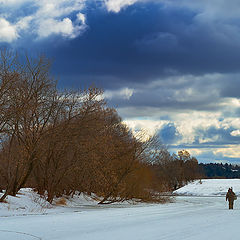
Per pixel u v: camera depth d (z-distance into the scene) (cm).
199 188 10731
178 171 11894
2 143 3247
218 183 11288
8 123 2903
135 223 1798
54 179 3631
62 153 3588
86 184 4231
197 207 3609
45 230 1520
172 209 3209
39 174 3738
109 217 2233
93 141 3594
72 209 3306
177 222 1817
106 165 3844
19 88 2986
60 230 1518
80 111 3519
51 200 3600
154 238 1204
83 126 3491
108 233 1386
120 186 4272
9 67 2881
